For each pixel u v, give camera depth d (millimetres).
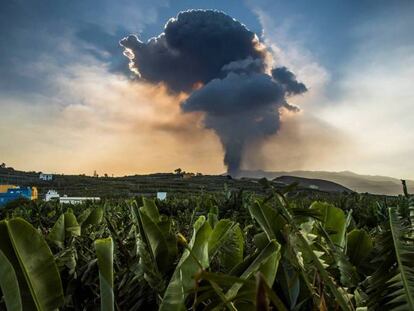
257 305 842
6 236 1504
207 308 1407
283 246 1878
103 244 1596
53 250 2756
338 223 2420
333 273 1779
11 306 1471
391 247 1453
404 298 1220
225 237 2029
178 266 1590
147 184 138375
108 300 1512
